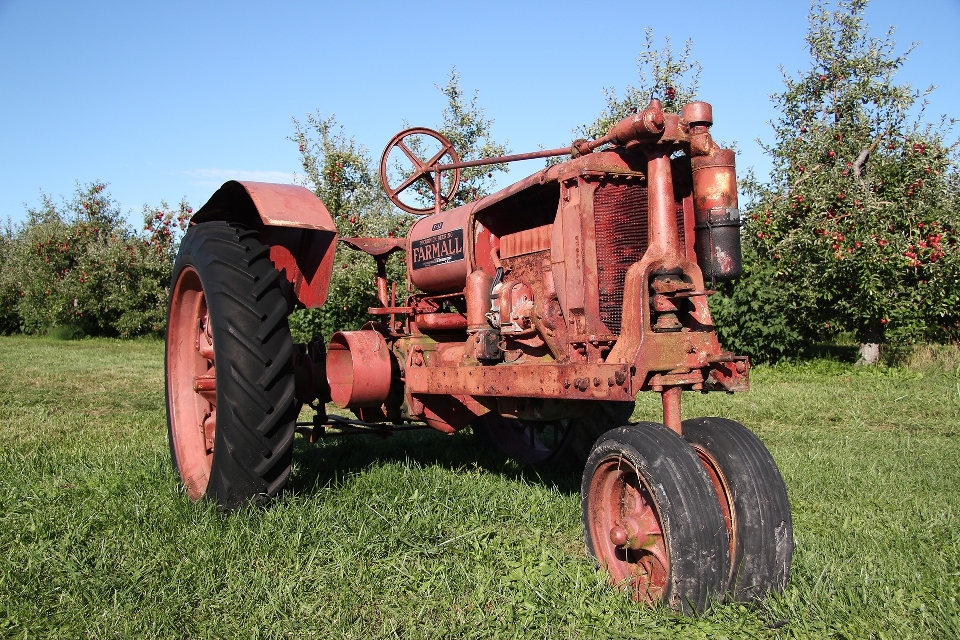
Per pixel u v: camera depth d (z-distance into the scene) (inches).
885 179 501.4
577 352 144.4
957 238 471.8
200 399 190.4
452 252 186.7
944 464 211.6
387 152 222.1
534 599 118.3
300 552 138.6
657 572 121.5
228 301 156.9
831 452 229.6
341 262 515.2
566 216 145.9
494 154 531.2
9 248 1279.5
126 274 903.1
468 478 191.0
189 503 161.8
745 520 119.3
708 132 136.5
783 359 509.7
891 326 484.4
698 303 139.5
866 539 147.3
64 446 236.8
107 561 131.2
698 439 130.3
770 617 112.9
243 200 188.9
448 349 186.4
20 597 118.5
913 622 110.1
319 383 194.4
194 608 116.2
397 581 126.6
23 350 701.3
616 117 573.3
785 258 499.8
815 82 590.6
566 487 190.4
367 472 193.5
